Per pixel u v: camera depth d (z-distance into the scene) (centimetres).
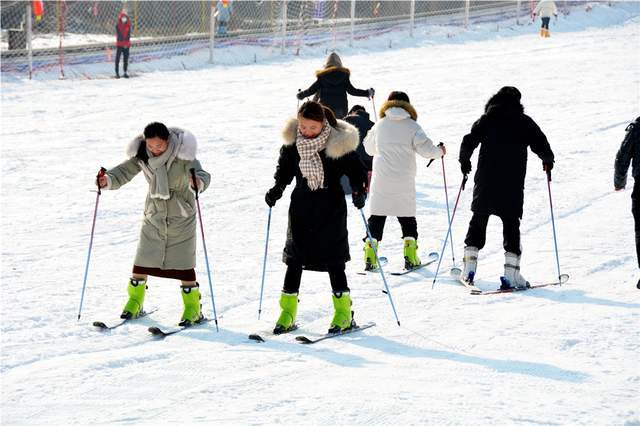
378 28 5575
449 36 5500
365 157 1739
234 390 835
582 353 945
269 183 1994
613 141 2495
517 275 1216
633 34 5778
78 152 2364
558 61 4497
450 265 1358
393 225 1617
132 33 4941
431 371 891
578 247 1445
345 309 1027
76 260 1362
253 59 4597
